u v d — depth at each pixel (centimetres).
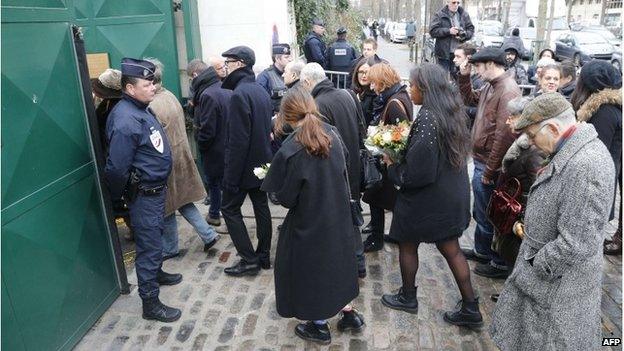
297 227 258
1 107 232
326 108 317
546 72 388
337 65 728
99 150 318
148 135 291
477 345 283
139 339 296
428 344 285
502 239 276
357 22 1180
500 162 319
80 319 295
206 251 409
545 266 191
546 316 198
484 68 332
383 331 297
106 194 327
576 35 1673
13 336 238
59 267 274
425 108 261
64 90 284
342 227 262
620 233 384
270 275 366
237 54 333
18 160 243
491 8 3956
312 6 939
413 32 2298
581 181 181
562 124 192
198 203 523
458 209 274
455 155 263
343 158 264
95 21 473
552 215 195
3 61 234
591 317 195
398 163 282
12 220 238
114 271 339
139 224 299
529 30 2009
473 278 355
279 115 268
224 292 345
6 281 234
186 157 382
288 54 530
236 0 547
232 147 331
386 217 473
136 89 285
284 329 302
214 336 297
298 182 248
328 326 294
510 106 294
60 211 277
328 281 260
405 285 311
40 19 263
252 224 462
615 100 310
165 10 509
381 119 349
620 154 323
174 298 339
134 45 499
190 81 520
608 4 2802
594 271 191
